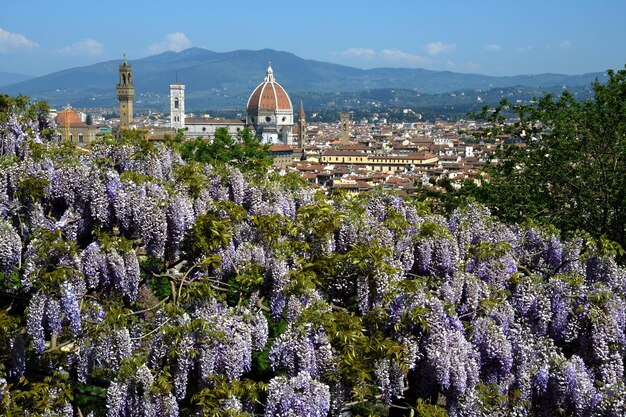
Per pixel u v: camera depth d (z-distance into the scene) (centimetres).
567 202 2378
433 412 1083
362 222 1427
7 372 1105
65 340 1259
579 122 2364
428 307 1159
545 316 1323
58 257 1138
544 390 1206
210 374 1067
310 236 1396
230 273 1365
